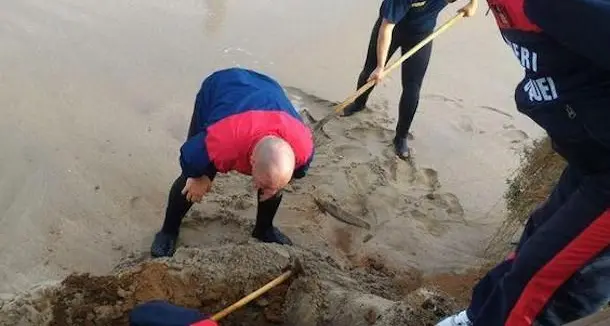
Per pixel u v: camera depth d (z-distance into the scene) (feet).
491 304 10.29
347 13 24.23
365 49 22.90
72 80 20.06
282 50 22.33
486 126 21.12
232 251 14.15
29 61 20.38
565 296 9.65
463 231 17.76
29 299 13.07
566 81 8.87
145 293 13.32
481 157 20.04
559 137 9.30
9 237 15.93
